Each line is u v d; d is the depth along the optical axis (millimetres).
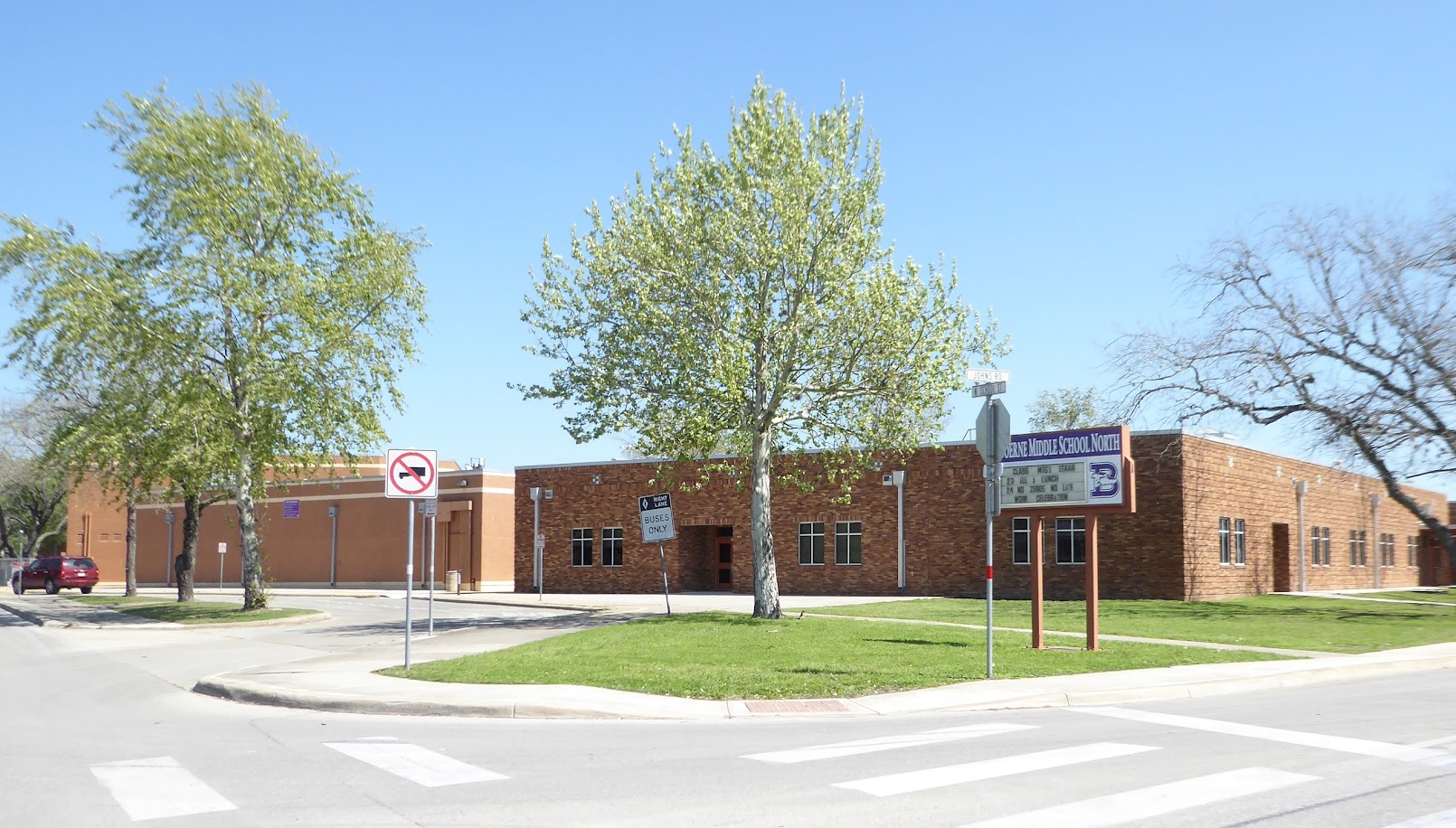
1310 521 45938
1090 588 19531
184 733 11547
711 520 43625
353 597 45656
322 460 34281
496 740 10750
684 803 7742
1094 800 7688
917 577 39469
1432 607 34156
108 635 28016
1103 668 16453
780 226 24562
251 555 33500
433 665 16828
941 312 25281
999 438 15625
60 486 69250
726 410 25328
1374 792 7953
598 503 46281
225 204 30641
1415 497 59750
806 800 7773
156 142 30047
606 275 25344
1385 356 31578
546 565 47156
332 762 9492
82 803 7898
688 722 12164
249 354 31266
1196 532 36031
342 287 31766
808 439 27141
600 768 9086
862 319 24859
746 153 24719
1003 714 12492
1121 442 19375
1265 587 40938
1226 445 38625
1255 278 33156
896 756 9523
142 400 31297
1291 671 16156
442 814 7453
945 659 17359
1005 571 38031
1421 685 15531
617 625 24406
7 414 56938
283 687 14750
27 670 19672
